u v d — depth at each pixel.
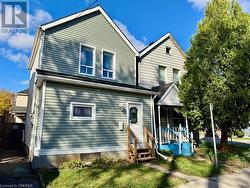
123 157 10.34
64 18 11.15
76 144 9.01
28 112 15.27
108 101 10.52
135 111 11.69
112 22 13.22
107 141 10.03
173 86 13.91
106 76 12.48
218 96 11.67
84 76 11.41
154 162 9.84
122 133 10.69
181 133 12.91
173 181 6.86
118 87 10.64
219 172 8.35
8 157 10.99
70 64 11.02
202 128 13.12
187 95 12.91
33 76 13.71
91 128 9.62
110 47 12.91
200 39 13.06
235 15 12.73
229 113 11.39
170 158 10.59
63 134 8.75
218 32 12.35
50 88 8.82
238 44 12.00
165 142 12.84
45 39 10.47
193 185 6.59
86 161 9.12
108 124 10.25
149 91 12.08
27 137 13.56
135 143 9.99
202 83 12.28
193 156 11.83
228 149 13.15
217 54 12.19
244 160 11.02
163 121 14.76
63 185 6.27
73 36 11.44
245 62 11.34
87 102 9.74
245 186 6.67
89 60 11.93
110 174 7.47
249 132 34.31
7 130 16.97
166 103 13.23
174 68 16.62
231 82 11.52
